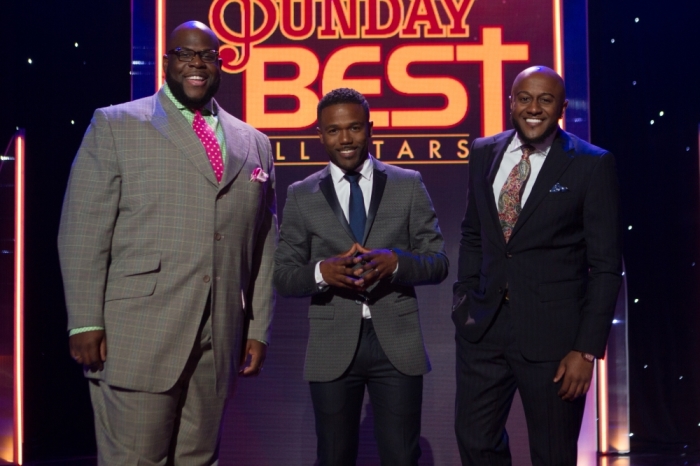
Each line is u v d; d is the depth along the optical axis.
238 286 2.59
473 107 3.66
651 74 5.05
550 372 2.62
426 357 2.75
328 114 2.74
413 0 3.68
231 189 2.56
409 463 2.69
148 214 2.49
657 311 5.07
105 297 2.49
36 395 4.86
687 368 5.04
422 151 3.66
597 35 5.09
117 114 2.55
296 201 2.83
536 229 2.63
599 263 2.60
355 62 3.68
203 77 2.57
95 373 2.50
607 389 4.72
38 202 4.86
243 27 3.70
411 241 2.83
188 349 2.47
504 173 2.74
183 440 2.57
